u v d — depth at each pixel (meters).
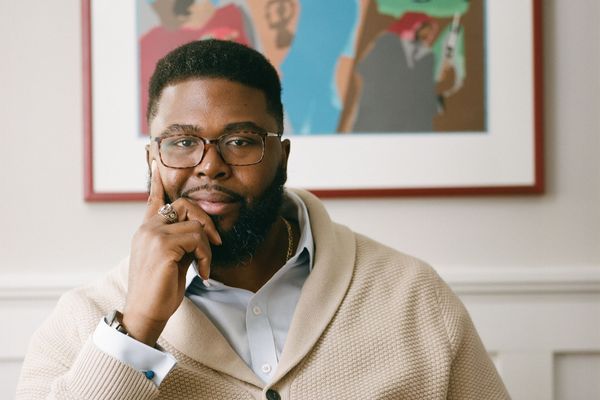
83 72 1.43
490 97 1.44
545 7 1.45
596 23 1.45
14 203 1.44
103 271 1.44
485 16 1.43
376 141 1.44
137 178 1.43
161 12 1.43
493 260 1.45
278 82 1.04
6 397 1.43
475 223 1.45
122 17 1.43
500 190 1.43
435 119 1.44
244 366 0.95
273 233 1.04
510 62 1.43
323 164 1.44
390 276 1.05
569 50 1.45
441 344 1.00
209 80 0.95
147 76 1.43
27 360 1.01
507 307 1.44
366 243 1.11
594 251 1.45
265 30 1.43
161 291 0.89
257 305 0.99
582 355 1.45
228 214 0.95
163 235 0.90
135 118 1.43
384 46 1.43
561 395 1.45
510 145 1.44
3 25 1.43
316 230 1.06
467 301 1.44
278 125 1.01
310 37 1.43
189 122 0.94
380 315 1.01
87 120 1.43
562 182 1.45
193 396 0.93
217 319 0.99
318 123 1.43
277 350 0.98
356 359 0.97
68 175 1.44
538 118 1.43
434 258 1.45
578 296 1.44
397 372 0.97
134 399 0.87
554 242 1.45
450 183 1.44
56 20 1.44
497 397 1.05
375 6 1.43
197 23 1.43
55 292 1.43
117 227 1.44
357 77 1.43
